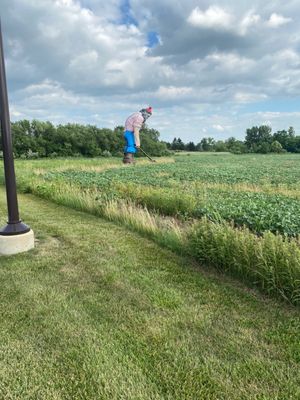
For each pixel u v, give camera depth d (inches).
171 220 328.8
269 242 179.2
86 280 183.3
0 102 213.0
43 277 187.0
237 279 187.9
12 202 230.2
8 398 99.6
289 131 4537.4
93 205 378.6
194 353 119.3
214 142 4308.6
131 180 601.3
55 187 488.4
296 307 154.8
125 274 192.2
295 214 283.9
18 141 2427.4
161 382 105.1
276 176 789.2
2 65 208.5
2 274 190.9
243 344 125.2
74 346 123.3
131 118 1171.3
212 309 152.0
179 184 565.9
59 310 149.3
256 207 304.2
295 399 98.4
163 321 140.9
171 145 4338.1
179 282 182.2
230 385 104.0
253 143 4434.1
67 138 2645.2
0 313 146.8
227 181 653.3
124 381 105.2
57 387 103.6
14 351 120.6
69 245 248.7
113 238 269.1
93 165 1179.3
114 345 123.7
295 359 116.3
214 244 204.2
